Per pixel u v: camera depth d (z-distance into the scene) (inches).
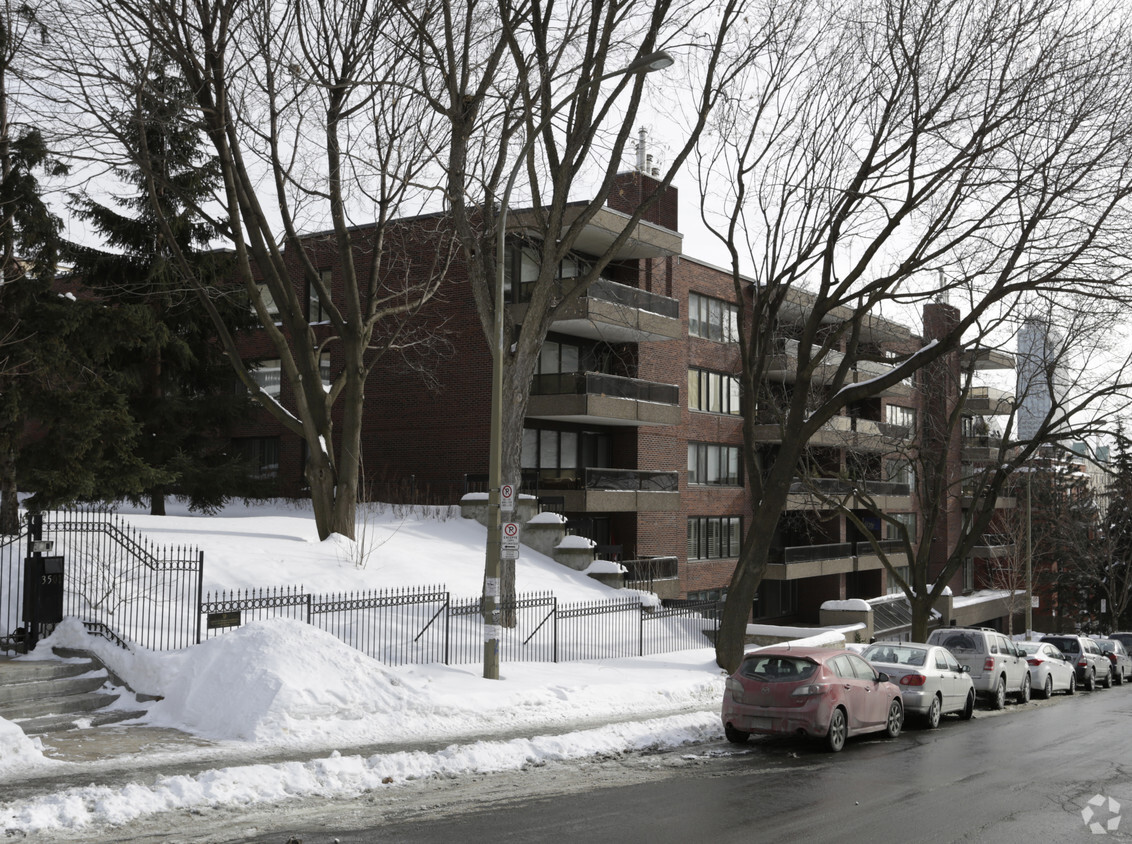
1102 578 2546.8
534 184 851.4
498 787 430.6
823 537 1929.1
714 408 1683.1
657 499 1418.6
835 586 1932.8
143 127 856.9
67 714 536.1
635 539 1459.2
